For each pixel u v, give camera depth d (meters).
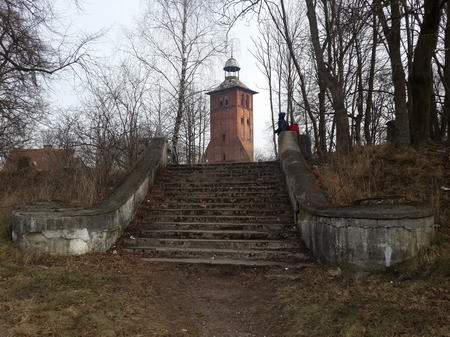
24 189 12.32
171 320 5.66
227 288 7.05
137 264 7.91
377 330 4.74
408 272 6.45
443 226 7.74
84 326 5.03
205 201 11.31
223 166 13.48
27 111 14.84
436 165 10.16
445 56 14.43
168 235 9.50
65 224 8.22
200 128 35.00
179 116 21.12
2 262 7.51
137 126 16.38
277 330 5.39
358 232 6.97
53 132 15.43
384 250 6.79
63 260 7.88
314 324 5.25
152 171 12.34
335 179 9.88
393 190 9.36
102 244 8.71
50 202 9.66
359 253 6.95
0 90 13.98
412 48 15.06
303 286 6.66
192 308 6.20
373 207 7.21
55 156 13.42
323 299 5.94
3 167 14.87
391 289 5.96
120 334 4.95
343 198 9.04
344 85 15.47
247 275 7.50
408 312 5.07
